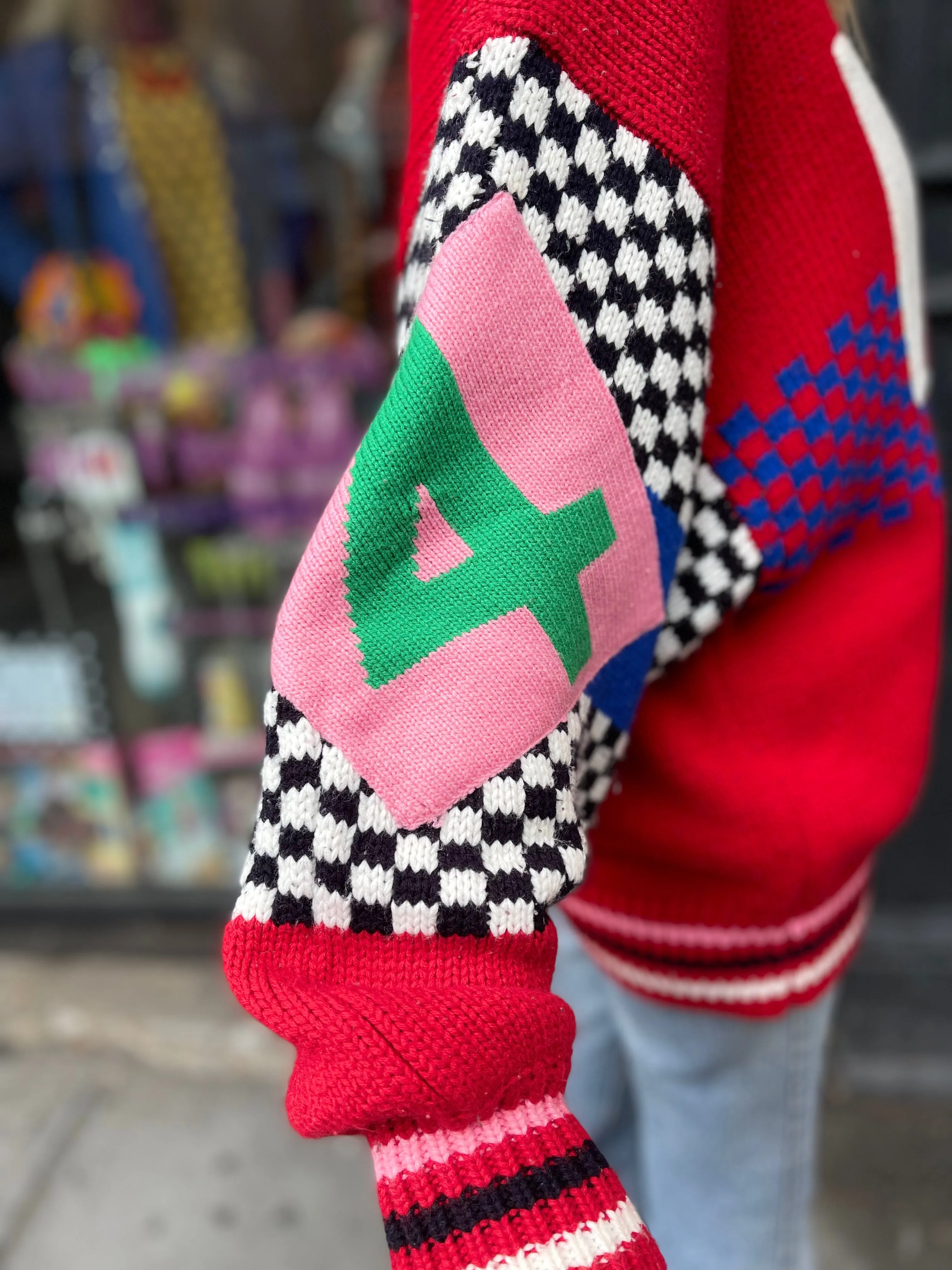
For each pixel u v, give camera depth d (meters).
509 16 0.49
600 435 0.53
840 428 0.63
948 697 1.63
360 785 0.47
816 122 0.62
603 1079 1.04
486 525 0.50
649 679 0.66
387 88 1.85
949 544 1.51
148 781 2.25
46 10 1.84
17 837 2.29
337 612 0.48
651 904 0.74
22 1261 1.59
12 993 2.14
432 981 0.45
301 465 2.05
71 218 1.95
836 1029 1.82
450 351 0.48
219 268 1.99
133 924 2.29
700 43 0.53
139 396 2.03
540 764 0.49
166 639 2.18
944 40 1.32
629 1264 0.43
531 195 0.50
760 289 0.62
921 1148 1.66
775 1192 0.87
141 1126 1.83
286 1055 1.96
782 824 0.67
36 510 2.11
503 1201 0.43
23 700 2.17
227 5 1.89
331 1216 1.63
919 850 1.76
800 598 0.70
